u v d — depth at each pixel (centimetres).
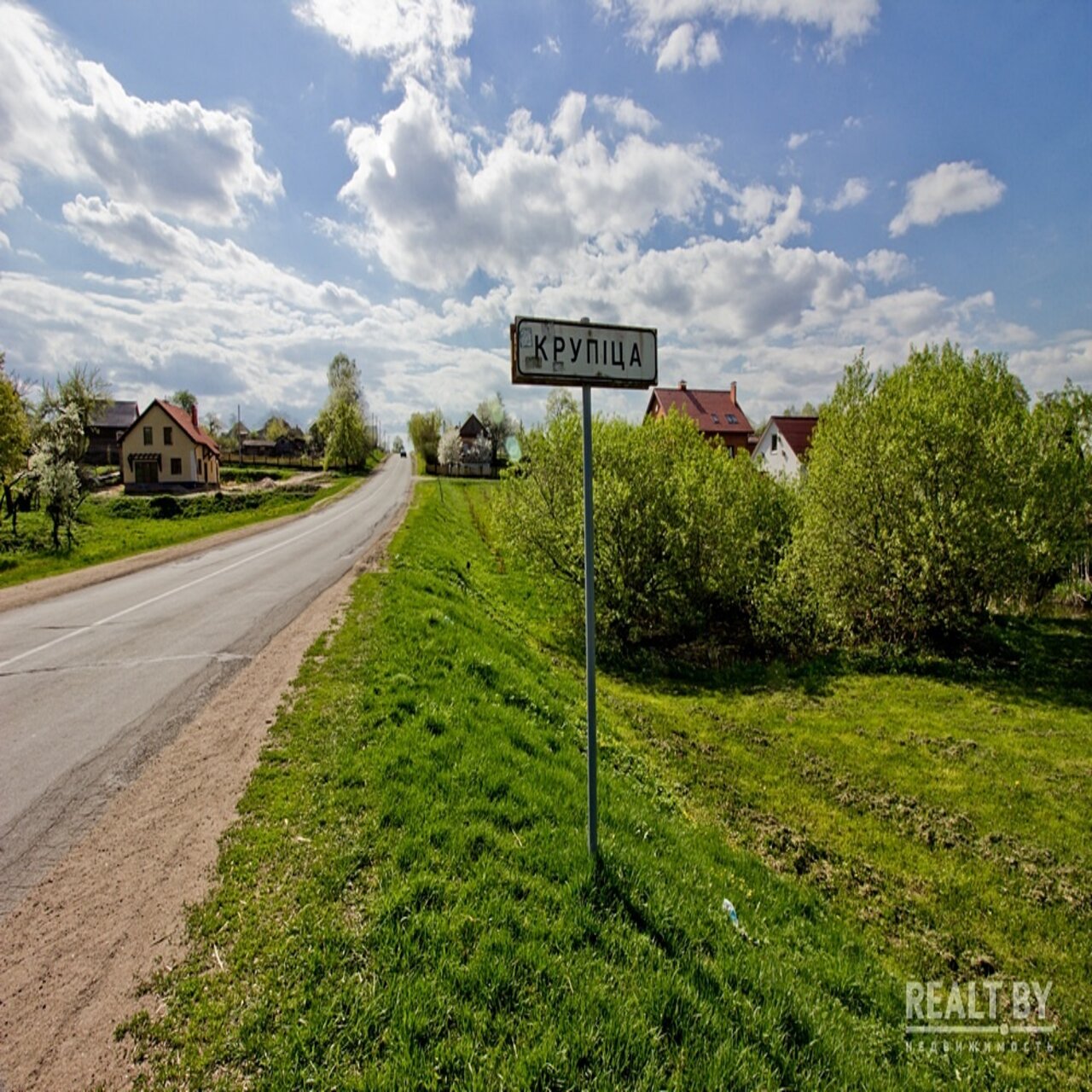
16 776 493
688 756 814
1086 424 1681
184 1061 239
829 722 962
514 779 495
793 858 586
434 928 306
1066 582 1761
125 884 354
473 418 8656
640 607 1466
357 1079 229
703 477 1648
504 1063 239
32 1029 257
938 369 1429
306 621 1017
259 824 412
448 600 1220
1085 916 514
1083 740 888
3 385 2533
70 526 2156
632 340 367
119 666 784
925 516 1219
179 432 5494
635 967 307
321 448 9281
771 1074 261
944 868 580
